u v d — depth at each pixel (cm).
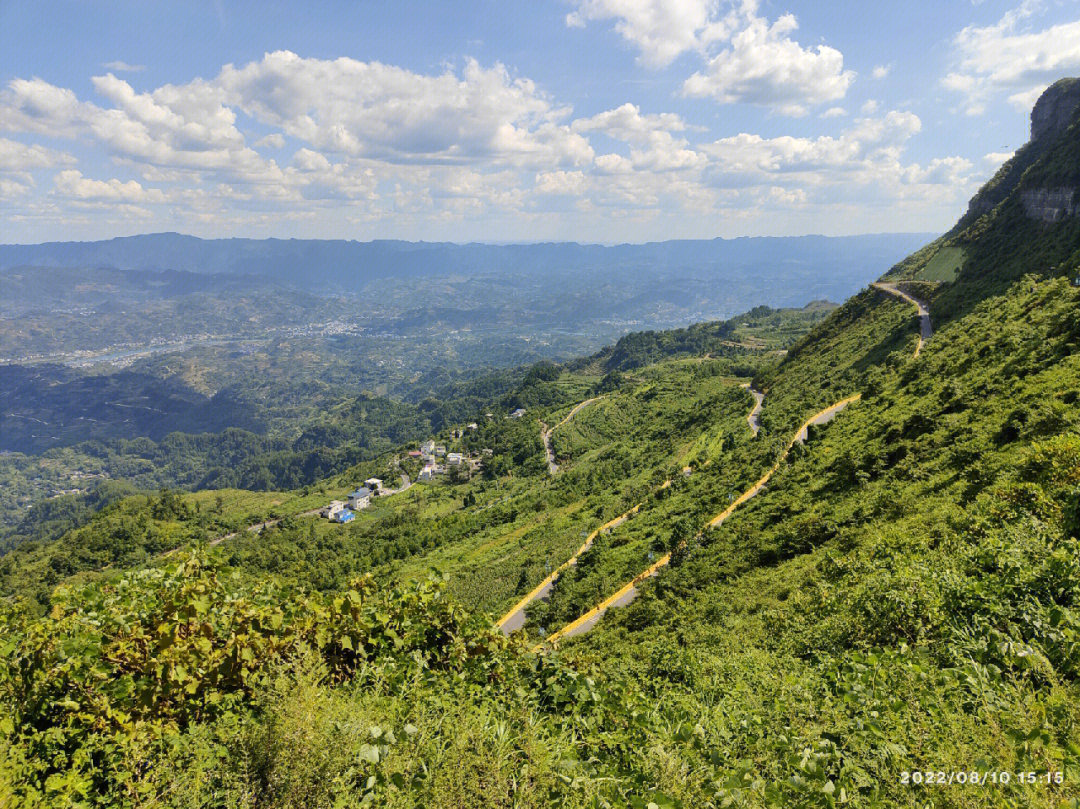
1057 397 2344
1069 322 3070
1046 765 439
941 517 1852
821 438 4344
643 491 6575
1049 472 1504
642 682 1074
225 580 726
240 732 471
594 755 586
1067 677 621
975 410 2892
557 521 7225
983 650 695
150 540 11256
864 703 638
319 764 439
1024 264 6712
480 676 707
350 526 12338
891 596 1044
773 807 472
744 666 1176
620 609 3259
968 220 11619
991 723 499
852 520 2558
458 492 13650
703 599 2658
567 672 735
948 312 6956
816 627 1316
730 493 4341
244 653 580
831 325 9656
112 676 548
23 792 401
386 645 700
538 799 469
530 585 4891
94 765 482
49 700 508
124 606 623
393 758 457
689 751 552
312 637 650
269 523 13500
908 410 3556
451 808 433
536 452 13862
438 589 800
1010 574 867
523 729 556
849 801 472
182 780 435
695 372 15262
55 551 10750
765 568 2714
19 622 603
